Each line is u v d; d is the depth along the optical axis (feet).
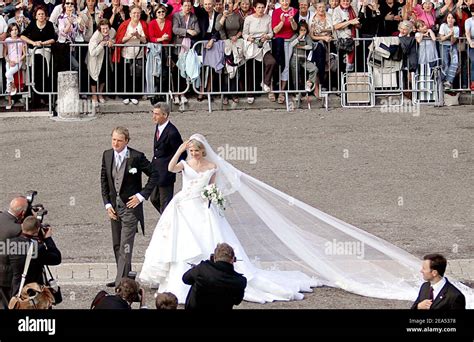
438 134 120.06
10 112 128.98
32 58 127.34
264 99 132.98
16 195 97.19
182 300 73.82
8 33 129.59
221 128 121.80
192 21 129.70
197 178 76.59
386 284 77.10
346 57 133.18
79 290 75.87
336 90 133.59
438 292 59.98
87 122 125.18
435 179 103.24
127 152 77.56
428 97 134.41
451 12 135.23
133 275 60.44
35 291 61.77
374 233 87.76
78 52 128.67
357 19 133.28
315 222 81.30
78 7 132.57
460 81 135.13
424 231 88.58
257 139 117.08
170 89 130.62
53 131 120.88
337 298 75.15
